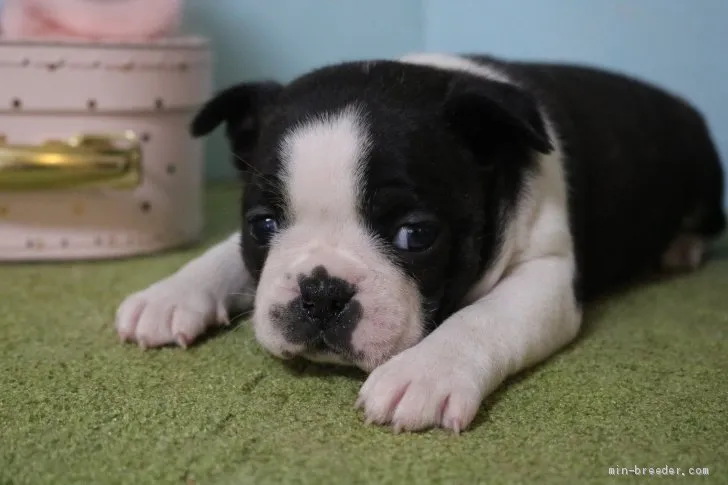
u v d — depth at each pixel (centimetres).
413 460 29
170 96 48
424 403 30
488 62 42
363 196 33
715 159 52
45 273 46
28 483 28
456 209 34
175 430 30
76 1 47
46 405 32
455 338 33
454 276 35
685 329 39
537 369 35
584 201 41
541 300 35
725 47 57
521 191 37
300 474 28
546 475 28
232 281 39
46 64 46
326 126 34
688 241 50
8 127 46
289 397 32
